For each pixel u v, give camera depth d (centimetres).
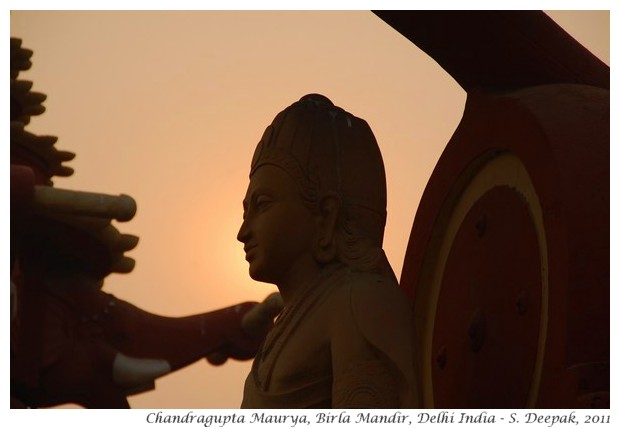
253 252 1313
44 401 1579
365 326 1228
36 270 1566
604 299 1237
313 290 1288
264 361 1289
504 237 1392
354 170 1331
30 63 1605
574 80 1416
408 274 1531
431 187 1519
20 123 1570
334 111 1353
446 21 1415
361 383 1206
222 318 1634
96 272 1609
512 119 1376
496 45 1417
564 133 1311
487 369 1370
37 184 1580
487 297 1398
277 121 1352
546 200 1293
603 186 1277
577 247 1250
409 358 1217
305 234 1307
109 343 1596
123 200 1454
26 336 1549
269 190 1316
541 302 1309
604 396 1195
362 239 1311
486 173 1452
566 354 1226
